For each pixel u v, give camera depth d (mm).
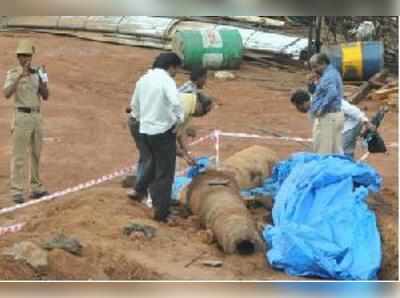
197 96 11164
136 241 9938
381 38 30016
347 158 11156
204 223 10531
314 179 10312
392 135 19281
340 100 11750
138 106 10789
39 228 10523
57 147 17391
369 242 9688
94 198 11539
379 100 24109
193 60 28141
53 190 13898
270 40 31266
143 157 11062
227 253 9719
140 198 11453
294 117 22062
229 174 11531
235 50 28578
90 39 32750
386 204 11164
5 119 19953
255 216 11188
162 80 10492
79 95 23781
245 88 26188
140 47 32281
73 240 9508
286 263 9469
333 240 9648
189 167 13664
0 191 13680
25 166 12539
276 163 12883
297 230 9617
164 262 9398
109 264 9164
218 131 18562
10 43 31109
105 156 16828
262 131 19969
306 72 29719
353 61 26438
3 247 9344
